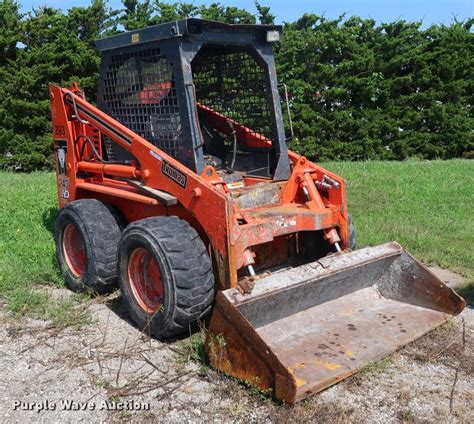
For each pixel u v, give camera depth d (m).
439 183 10.82
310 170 5.29
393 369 4.23
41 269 5.97
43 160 13.73
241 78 5.54
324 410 3.72
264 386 3.77
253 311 4.16
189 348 4.48
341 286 4.80
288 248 5.17
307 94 15.38
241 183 5.29
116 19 14.88
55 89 5.96
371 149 15.23
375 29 15.79
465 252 6.85
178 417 3.67
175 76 4.79
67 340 4.66
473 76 15.77
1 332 4.79
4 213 8.02
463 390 3.99
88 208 5.45
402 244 7.07
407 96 15.45
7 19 13.68
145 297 4.79
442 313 4.79
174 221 4.59
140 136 5.27
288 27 15.88
